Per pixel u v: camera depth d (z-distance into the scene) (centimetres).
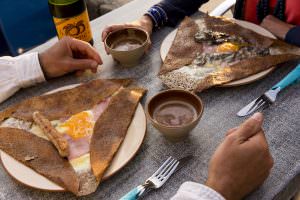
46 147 69
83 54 90
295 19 98
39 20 162
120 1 170
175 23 102
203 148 68
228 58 85
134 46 89
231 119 74
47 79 89
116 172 64
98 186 64
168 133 67
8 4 150
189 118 69
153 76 86
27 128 74
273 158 65
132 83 84
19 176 63
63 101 79
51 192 63
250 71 81
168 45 92
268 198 60
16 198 63
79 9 89
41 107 78
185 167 66
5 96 84
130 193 61
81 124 73
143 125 71
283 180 62
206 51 88
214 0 182
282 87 78
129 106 75
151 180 63
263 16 106
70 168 64
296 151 66
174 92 71
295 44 90
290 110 74
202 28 95
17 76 86
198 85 78
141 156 68
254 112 74
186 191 57
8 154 68
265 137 66
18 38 161
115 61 92
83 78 88
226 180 58
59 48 87
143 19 99
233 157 59
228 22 96
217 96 79
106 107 76
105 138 69
